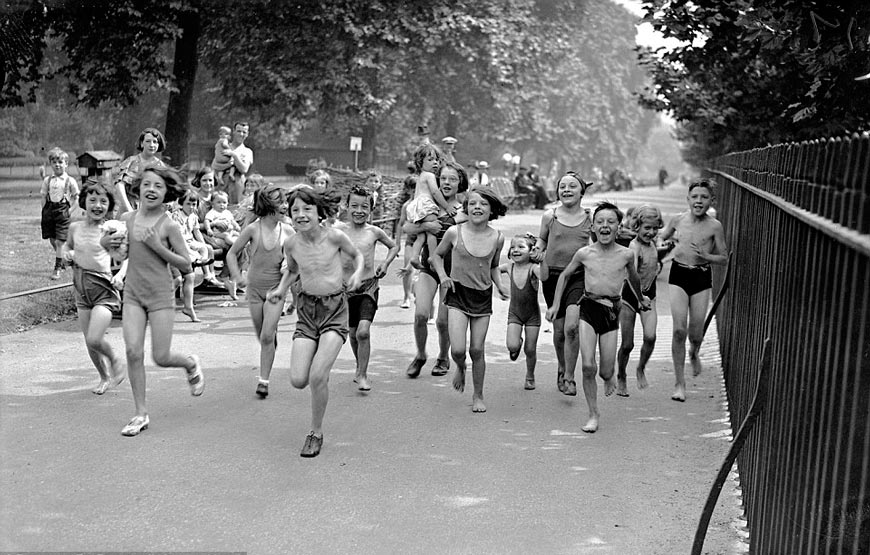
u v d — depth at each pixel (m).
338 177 20.42
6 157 25.77
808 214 3.66
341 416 7.13
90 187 7.32
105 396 7.51
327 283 6.33
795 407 3.85
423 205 8.74
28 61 12.67
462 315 7.33
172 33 22.03
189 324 10.96
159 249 6.58
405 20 25.64
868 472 2.67
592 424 6.86
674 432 6.88
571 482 5.68
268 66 25.66
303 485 5.52
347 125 41.97
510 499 5.35
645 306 7.57
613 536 4.82
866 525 2.85
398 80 37.72
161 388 7.86
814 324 3.59
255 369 8.66
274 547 4.58
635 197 62.03
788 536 3.77
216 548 4.55
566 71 71.75
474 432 6.77
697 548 4.38
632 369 9.16
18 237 17.20
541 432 6.81
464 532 4.83
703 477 5.84
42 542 4.56
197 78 32.81
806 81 11.32
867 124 8.40
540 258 7.87
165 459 5.94
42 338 9.77
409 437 6.60
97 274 7.39
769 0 6.55
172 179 6.59
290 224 7.73
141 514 4.97
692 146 40.53
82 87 28.03
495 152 72.69
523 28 36.75
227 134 16.12
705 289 8.15
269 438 6.49
